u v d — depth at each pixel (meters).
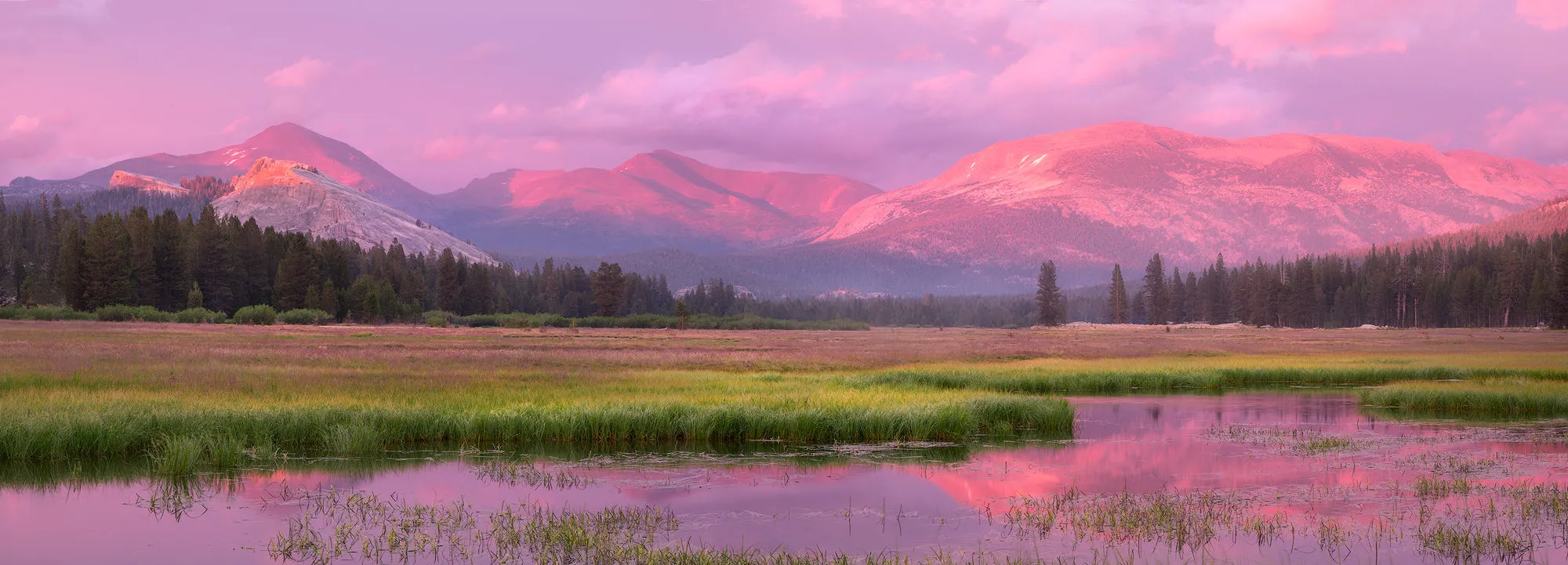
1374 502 15.89
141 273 122.12
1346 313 181.62
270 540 13.45
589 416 23.00
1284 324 180.38
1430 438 24.66
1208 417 30.72
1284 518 14.59
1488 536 13.16
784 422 23.66
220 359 41.38
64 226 187.88
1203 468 19.75
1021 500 16.25
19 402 22.95
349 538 13.58
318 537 13.54
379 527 14.20
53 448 18.97
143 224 128.38
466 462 20.11
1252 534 13.56
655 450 22.09
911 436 24.12
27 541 13.33
